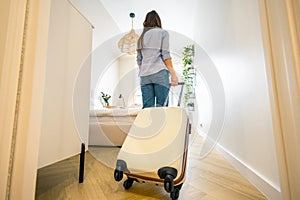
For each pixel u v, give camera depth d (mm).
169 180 610
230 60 1128
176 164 662
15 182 386
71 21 837
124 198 643
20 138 399
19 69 409
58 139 725
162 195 668
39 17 448
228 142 1201
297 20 398
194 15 2639
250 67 808
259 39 714
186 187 732
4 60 392
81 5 2104
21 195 389
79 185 760
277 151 446
